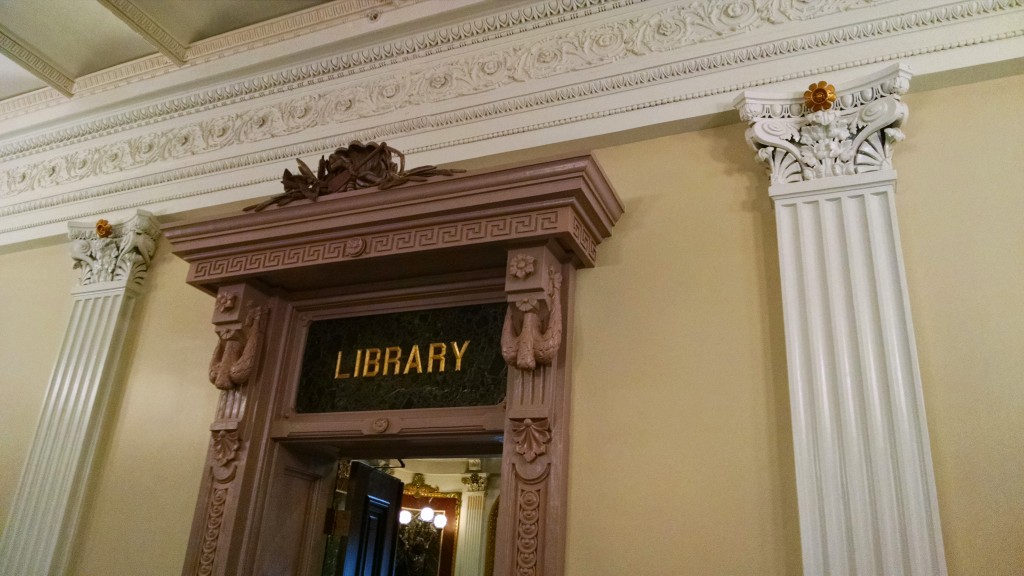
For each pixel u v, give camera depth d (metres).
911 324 2.67
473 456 3.74
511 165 3.04
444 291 3.59
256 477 3.54
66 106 5.08
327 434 3.55
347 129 4.20
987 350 2.64
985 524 2.44
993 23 3.01
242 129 4.55
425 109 4.02
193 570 3.35
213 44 4.61
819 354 2.76
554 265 3.16
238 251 3.62
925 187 2.94
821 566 2.49
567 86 3.69
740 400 2.90
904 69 2.97
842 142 3.04
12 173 5.25
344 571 4.00
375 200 3.29
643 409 3.03
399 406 3.51
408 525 10.07
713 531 2.75
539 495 2.89
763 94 3.20
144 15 4.31
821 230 2.91
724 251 3.16
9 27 4.55
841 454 2.60
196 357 4.12
